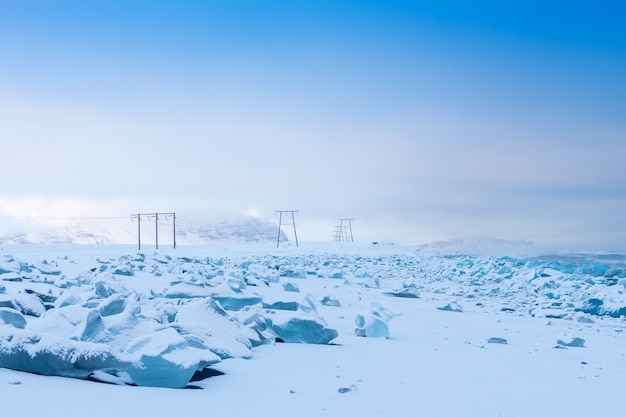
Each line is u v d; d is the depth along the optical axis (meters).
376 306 11.14
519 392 5.91
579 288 23.58
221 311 7.75
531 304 19.41
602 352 9.81
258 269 27.70
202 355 5.76
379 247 81.50
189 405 4.58
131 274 20.81
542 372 7.30
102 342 5.81
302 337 8.77
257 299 12.41
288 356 7.44
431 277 31.97
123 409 4.25
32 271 19.09
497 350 9.27
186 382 5.24
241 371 6.19
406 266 41.31
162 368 5.16
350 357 7.68
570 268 33.91
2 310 6.46
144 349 5.30
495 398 5.54
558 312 16.97
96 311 5.98
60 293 12.79
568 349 9.99
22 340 5.26
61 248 58.62
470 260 42.75
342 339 9.53
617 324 15.26
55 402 4.25
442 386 5.98
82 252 48.84
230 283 13.16
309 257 54.06
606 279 26.86
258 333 8.41
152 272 22.58
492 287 26.34
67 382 4.95
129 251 56.16
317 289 21.59
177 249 70.75
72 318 6.91
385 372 6.65
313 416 4.50
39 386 4.69
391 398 5.28
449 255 63.38
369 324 10.06
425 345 9.38
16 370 5.23
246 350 7.04
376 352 8.29
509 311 16.94
